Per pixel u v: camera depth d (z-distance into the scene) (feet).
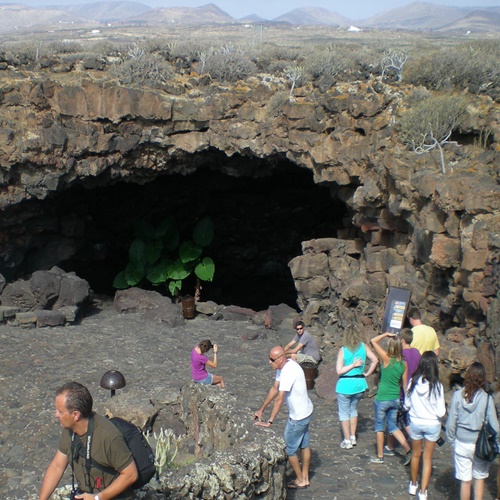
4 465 33.40
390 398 27.63
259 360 49.98
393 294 39.01
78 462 15.94
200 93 62.18
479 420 21.71
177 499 19.01
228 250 91.30
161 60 65.36
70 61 63.82
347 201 57.00
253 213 87.56
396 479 26.71
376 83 53.57
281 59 70.03
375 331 46.44
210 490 19.67
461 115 46.14
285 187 84.12
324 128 55.83
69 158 61.21
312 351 43.57
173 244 76.38
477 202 35.99
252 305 94.17
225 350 52.65
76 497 15.88
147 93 60.18
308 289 56.75
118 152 62.75
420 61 55.01
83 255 76.33
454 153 43.80
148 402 33.01
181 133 62.95
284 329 56.59
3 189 60.59
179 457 27.02
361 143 52.16
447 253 37.91
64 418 15.51
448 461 28.48
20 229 65.00
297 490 25.82
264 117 60.18
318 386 41.09
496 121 44.75
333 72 59.00
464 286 36.78
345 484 26.32
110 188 77.71
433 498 25.07
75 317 58.80
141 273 74.43
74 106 60.39
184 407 31.96
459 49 56.54
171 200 83.46
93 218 77.41
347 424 30.22
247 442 22.41
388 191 47.60
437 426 23.81
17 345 51.34
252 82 62.54
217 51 68.54
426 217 40.24
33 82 60.03
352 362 29.76
